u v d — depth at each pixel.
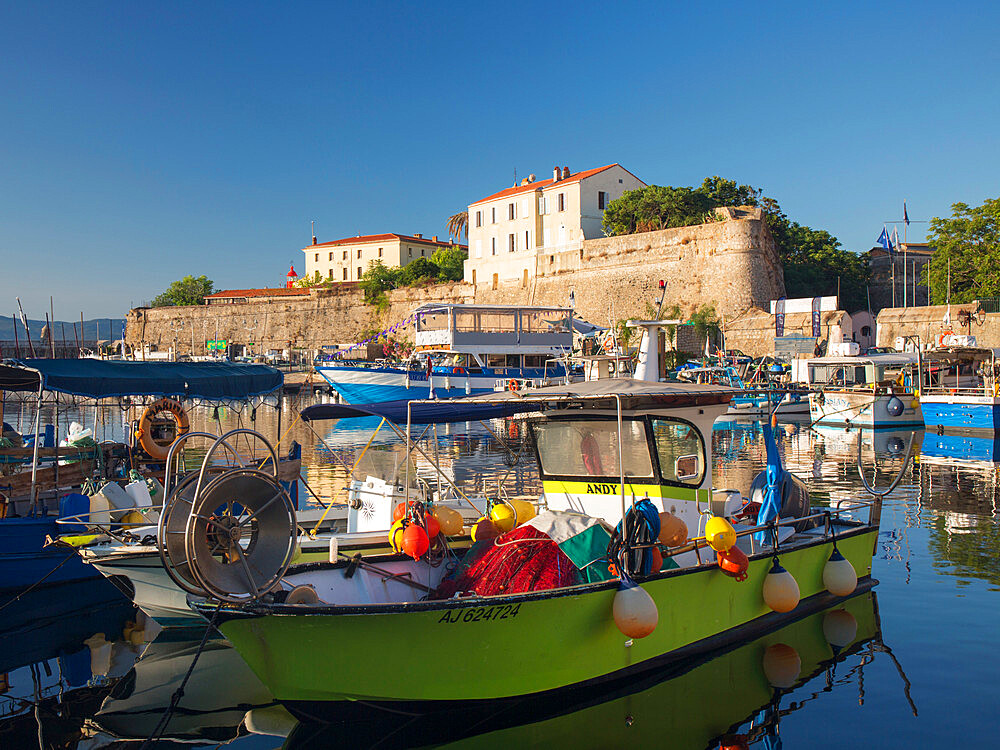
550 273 65.88
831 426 35.34
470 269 73.81
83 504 11.85
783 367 45.59
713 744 6.88
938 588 11.00
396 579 8.53
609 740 7.02
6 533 11.32
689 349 52.84
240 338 82.19
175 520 6.56
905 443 28.97
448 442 30.94
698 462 9.02
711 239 56.50
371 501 10.95
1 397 14.45
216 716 7.73
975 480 20.22
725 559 8.34
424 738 7.17
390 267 93.31
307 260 102.38
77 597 11.77
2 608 11.26
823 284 62.06
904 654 8.71
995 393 30.88
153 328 86.31
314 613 6.51
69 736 7.29
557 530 7.88
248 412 43.97
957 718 7.23
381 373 38.44
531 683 7.26
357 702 6.95
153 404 14.65
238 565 6.80
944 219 54.53
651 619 7.29
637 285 60.38
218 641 10.05
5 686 8.50
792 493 10.34
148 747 7.06
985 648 8.84
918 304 64.19
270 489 7.05
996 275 50.16
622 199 63.78
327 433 34.31
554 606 7.13
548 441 9.21
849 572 10.02
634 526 7.64
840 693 7.80
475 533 9.01
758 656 8.76
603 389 8.45
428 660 6.85
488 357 39.66
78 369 13.13
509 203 70.25
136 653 9.55
